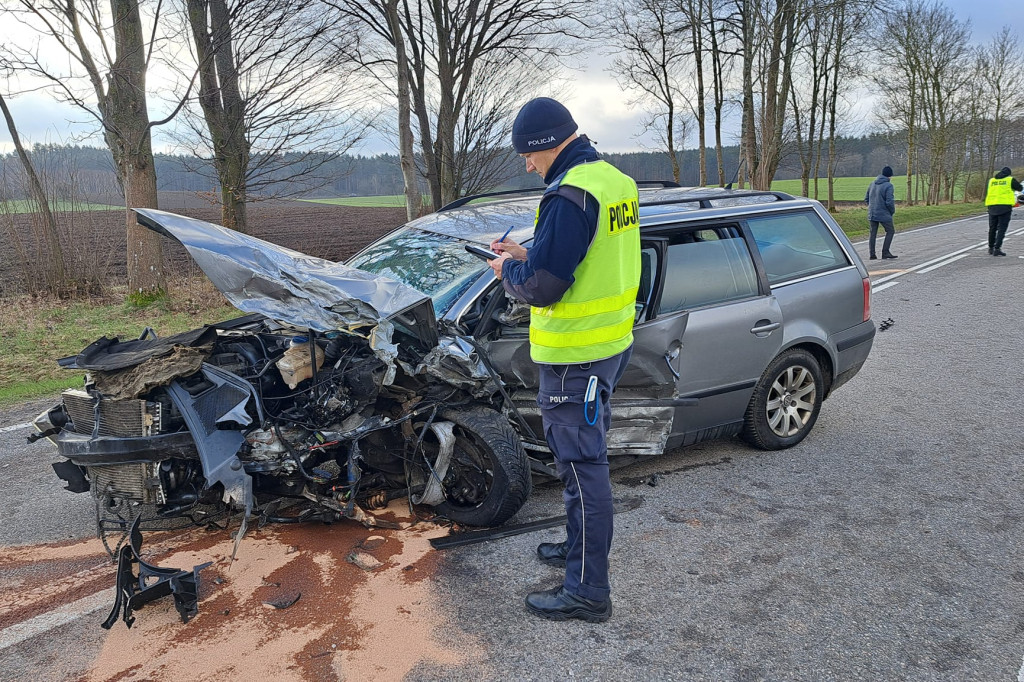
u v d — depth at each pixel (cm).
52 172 1292
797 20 2408
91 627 304
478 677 270
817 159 3528
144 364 336
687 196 486
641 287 418
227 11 1102
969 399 601
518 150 292
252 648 287
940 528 385
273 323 391
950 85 4675
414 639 293
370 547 365
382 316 348
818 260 524
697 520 398
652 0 2383
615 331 291
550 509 412
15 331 972
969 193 5347
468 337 379
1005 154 5578
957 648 286
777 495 430
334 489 373
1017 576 337
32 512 426
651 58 2595
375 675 271
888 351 768
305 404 363
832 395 627
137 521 307
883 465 472
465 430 380
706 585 333
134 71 1108
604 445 300
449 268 429
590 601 302
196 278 1298
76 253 1284
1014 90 4912
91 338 933
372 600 319
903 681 267
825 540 373
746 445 514
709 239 464
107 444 327
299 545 368
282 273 351
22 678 272
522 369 396
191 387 338
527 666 277
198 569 305
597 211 273
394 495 405
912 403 596
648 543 372
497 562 352
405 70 1300
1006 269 1337
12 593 333
